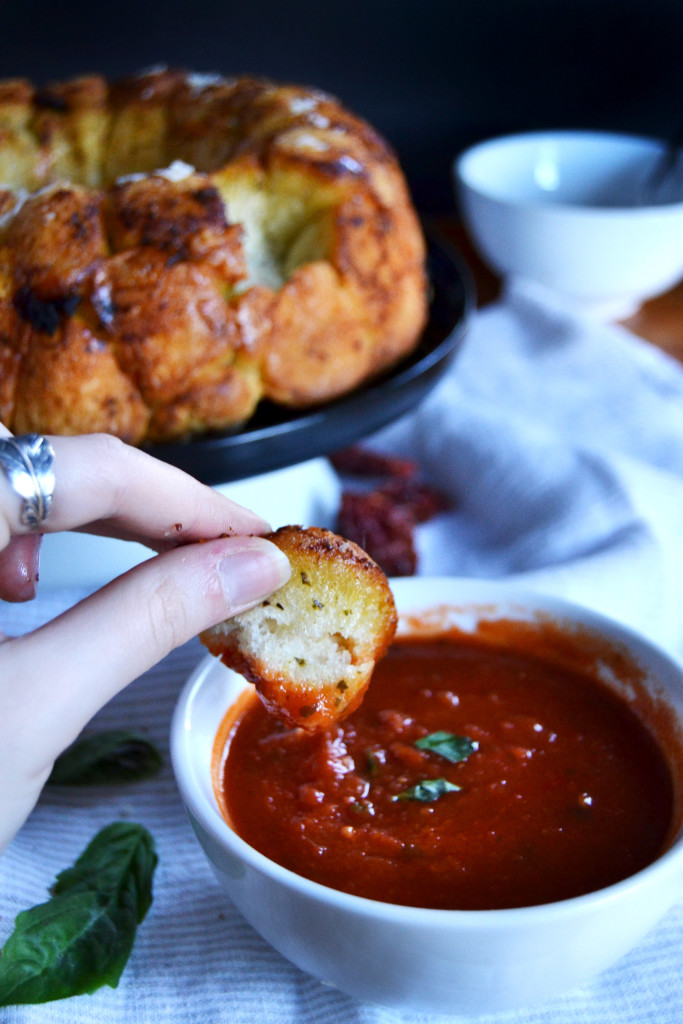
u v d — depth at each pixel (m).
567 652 0.37
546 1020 0.31
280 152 0.46
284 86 0.51
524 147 0.74
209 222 0.42
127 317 0.41
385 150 0.49
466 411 0.55
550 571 0.44
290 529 0.33
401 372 0.47
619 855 0.31
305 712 0.32
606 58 0.91
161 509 0.31
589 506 0.49
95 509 0.30
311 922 0.29
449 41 0.91
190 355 0.42
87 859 0.34
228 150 0.48
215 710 0.34
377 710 0.35
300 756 0.34
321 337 0.44
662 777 0.33
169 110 0.50
